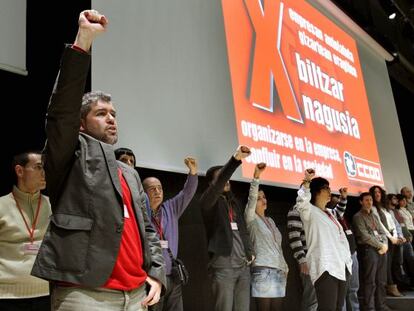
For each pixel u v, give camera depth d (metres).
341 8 5.90
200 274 3.43
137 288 1.17
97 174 1.14
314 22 5.26
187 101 3.15
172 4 3.24
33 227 1.83
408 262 5.44
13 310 1.71
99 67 2.57
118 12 2.78
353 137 5.29
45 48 2.63
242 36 3.90
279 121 4.04
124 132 2.63
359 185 5.08
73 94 1.07
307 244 3.11
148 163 2.73
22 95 2.47
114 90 2.63
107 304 1.08
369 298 4.09
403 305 4.52
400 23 8.09
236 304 2.84
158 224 2.47
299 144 4.21
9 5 2.38
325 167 4.53
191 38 3.34
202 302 3.40
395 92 8.39
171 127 2.97
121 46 2.74
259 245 3.20
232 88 3.61
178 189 3.40
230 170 2.74
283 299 4.12
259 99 3.87
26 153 1.91
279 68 4.27
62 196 1.12
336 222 3.22
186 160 2.75
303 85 4.59
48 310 1.81
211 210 2.86
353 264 3.95
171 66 3.09
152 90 2.89
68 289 1.07
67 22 2.68
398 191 6.07
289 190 4.49
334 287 2.96
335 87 5.26
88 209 1.10
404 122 8.38
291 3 4.86
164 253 2.41
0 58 2.29
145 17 2.97
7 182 2.32
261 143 3.74
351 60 5.91
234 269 2.80
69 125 1.08
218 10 3.71
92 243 1.08
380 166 5.75
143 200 1.32
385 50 7.01
